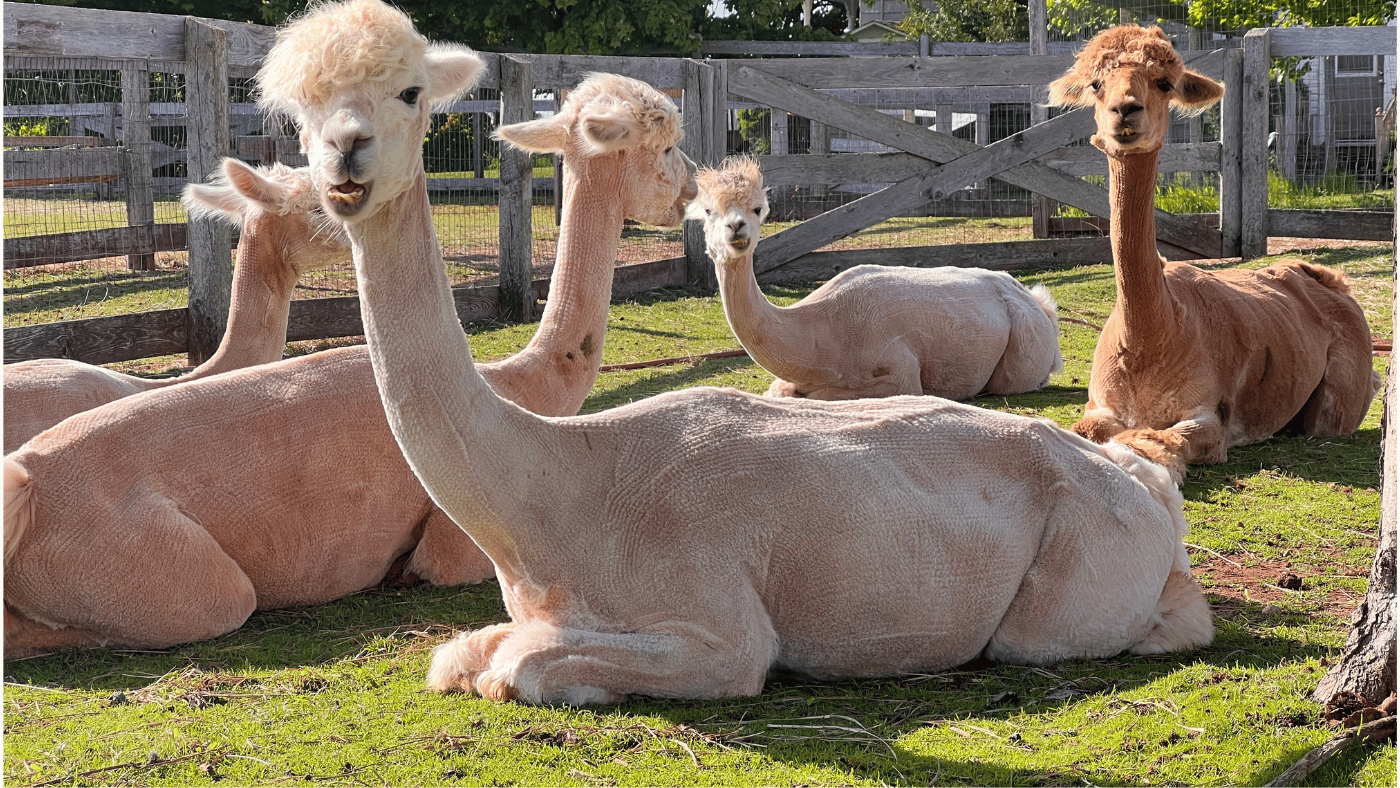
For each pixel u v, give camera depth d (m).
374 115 2.51
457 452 3.12
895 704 3.44
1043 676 3.63
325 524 4.29
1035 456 3.77
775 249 13.28
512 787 2.93
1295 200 16.41
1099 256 13.69
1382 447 3.35
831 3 42.97
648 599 3.38
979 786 2.92
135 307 10.85
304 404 4.30
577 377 4.89
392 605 4.38
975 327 7.99
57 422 4.75
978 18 29.75
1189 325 6.36
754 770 3.00
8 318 10.23
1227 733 3.15
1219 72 13.28
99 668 3.78
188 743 3.19
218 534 4.07
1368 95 21.00
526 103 11.23
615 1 27.16
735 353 9.50
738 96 13.01
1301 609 4.23
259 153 15.12
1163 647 3.81
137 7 26.31
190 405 4.16
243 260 5.58
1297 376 6.75
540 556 3.38
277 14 26.06
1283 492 5.79
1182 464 5.91
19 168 11.97
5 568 3.76
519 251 11.08
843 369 7.59
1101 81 5.98
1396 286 3.33
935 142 13.31
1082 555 3.69
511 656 3.37
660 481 3.46
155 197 18.77
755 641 3.41
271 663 3.81
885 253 13.56
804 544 3.48
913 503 3.58
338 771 3.02
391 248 2.88
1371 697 3.24
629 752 3.09
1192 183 17.89
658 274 12.62
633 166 4.86
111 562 3.82
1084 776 2.95
